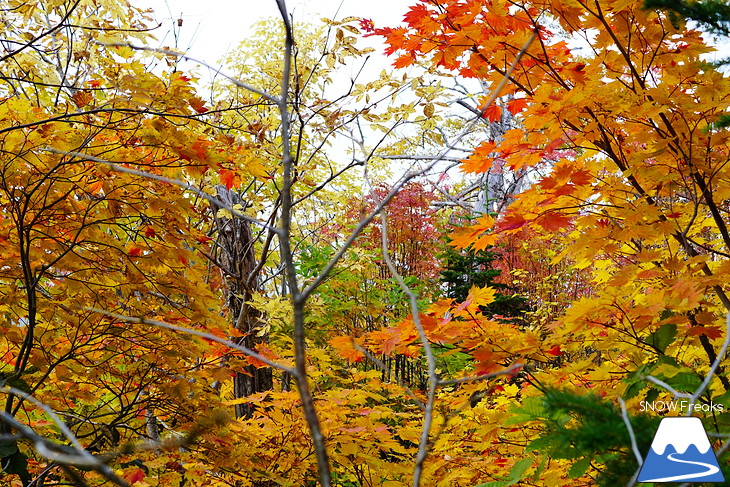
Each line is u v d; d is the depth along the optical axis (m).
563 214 2.91
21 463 2.54
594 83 2.55
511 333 2.81
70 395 3.49
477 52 2.88
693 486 1.17
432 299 8.72
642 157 2.62
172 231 3.35
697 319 2.44
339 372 4.98
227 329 3.48
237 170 3.88
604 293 2.42
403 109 4.40
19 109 2.93
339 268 6.89
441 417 3.45
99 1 3.87
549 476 2.61
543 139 2.81
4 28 3.90
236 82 1.38
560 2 2.68
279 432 3.80
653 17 2.59
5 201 3.17
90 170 3.08
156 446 1.31
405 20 2.76
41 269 3.12
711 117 2.57
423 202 8.52
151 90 2.98
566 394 1.13
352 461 3.86
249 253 5.88
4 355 3.45
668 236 3.05
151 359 3.48
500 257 9.23
